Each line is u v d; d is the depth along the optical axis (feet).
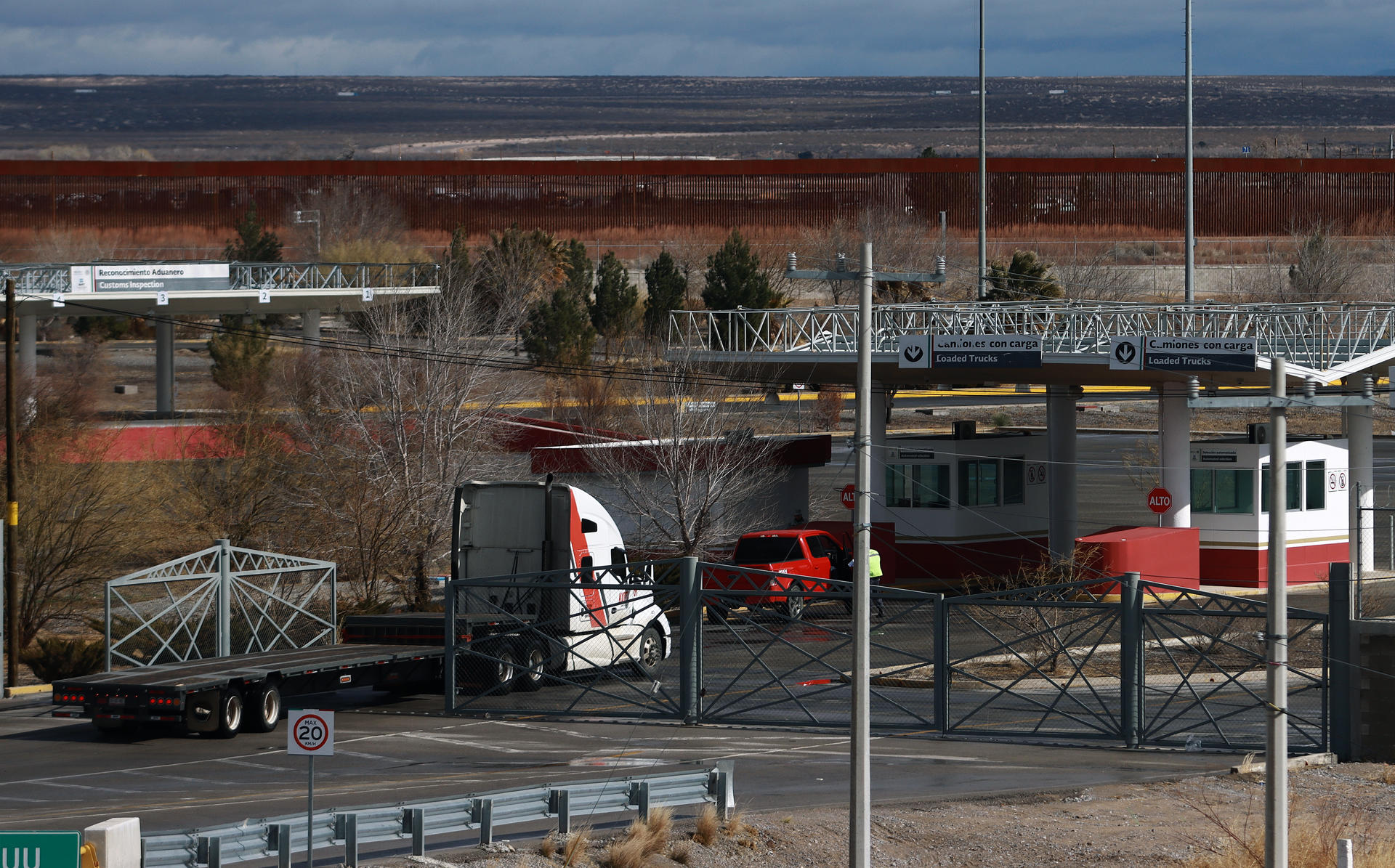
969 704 241.76
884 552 367.04
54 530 345.72
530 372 561.02
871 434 377.09
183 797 164.55
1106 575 321.93
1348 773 190.29
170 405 533.14
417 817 133.69
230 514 370.73
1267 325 343.46
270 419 386.73
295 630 295.48
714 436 378.32
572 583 234.17
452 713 233.76
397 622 248.32
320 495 361.30
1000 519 378.94
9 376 293.02
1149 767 194.59
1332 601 204.74
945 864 144.56
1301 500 361.92
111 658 261.03
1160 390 355.15
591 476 366.43
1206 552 356.79
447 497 358.23
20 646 334.65
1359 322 396.16
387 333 399.65
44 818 150.71
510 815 140.46
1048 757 201.36
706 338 602.03
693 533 356.38
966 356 331.98
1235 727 221.87
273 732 214.28
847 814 161.79
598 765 188.24
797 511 393.09
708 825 145.07
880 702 243.19
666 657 279.90
